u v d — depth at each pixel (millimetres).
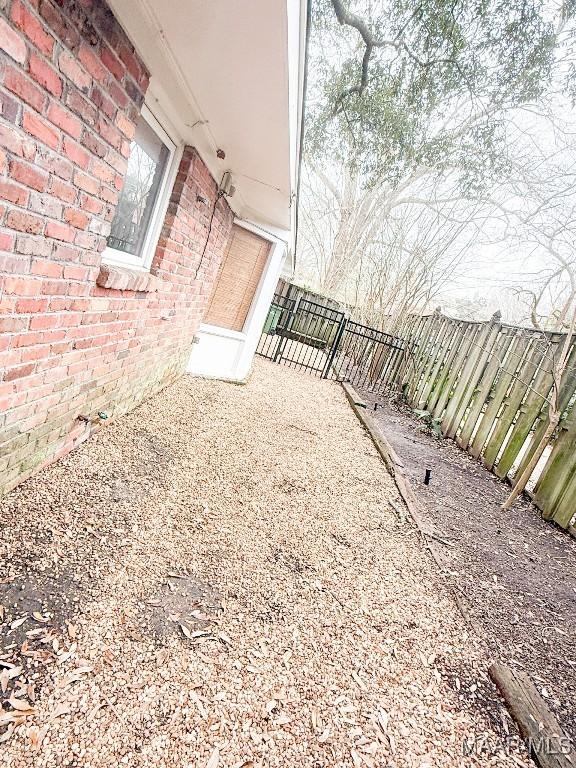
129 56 1888
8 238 1457
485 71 5387
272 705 1523
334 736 1479
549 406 4102
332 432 5137
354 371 10742
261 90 2148
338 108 6422
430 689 1790
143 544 2115
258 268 6277
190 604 1860
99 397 2838
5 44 1205
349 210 16297
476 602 2473
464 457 5480
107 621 1640
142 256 3160
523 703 1774
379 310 11672
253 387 6395
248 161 3541
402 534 3037
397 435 5750
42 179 1542
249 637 1788
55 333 1975
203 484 2893
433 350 7621
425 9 4703
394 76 5688
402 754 1483
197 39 1846
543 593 2760
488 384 5461
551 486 4020
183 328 4559
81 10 1489
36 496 2135
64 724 1257
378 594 2309
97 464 2625
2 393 1713
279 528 2670
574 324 3896
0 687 1292
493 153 7344
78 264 1981
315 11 5578
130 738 1278
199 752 1302
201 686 1510
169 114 2719
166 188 3156
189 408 4309
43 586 1682
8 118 1298
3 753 1140
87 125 1727
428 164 7594
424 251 10492
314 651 1817
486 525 3555
